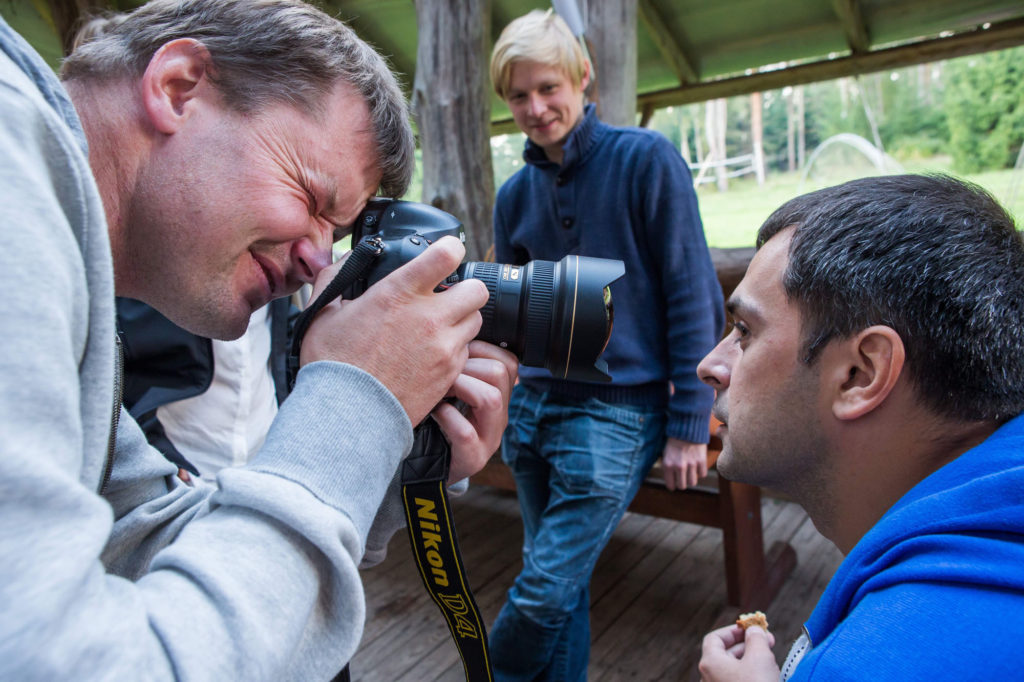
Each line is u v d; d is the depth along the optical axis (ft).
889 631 1.95
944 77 55.88
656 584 7.94
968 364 2.20
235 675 1.69
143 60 2.41
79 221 1.78
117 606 1.60
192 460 4.74
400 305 2.45
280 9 2.55
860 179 2.62
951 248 2.26
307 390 2.25
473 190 10.77
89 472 1.85
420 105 10.80
